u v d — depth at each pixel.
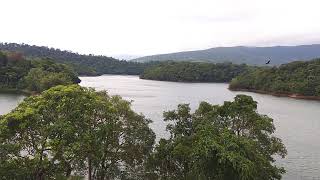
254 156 31.83
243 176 28.89
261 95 192.88
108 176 38.66
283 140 74.19
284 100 165.62
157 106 123.56
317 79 188.25
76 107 33.97
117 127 37.06
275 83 199.12
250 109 37.25
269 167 34.69
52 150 32.88
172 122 84.25
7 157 31.64
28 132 33.03
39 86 159.12
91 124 35.62
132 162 38.94
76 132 33.16
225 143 31.14
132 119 38.94
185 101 142.88
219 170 30.56
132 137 38.41
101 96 39.56
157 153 37.59
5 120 31.72
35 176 33.28
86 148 33.03
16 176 31.20
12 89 171.38
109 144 38.41
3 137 31.48
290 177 51.56
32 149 34.38
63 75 170.62
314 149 66.81
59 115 33.78
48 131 31.97
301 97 180.25
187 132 39.09
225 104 38.44
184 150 34.25
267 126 36.91
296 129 86.88
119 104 38.59
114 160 38.84
